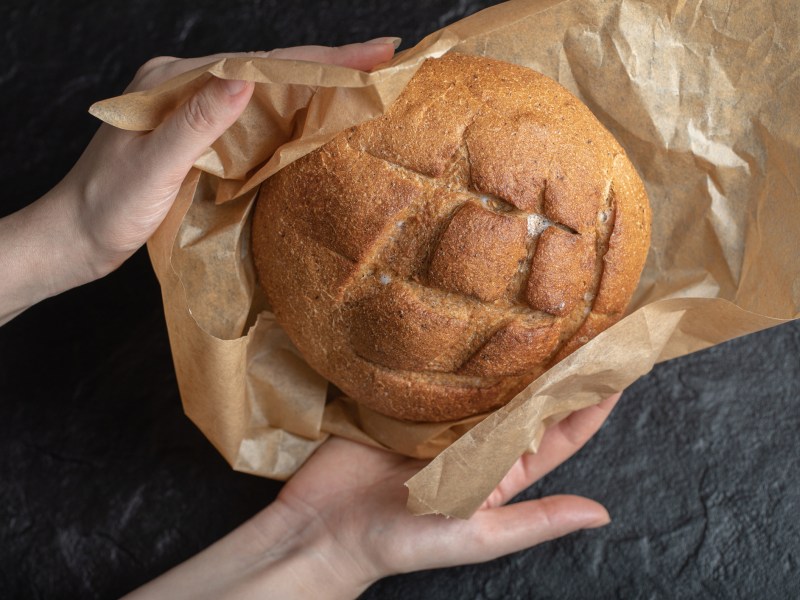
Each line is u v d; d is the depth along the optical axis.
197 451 0.48
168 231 0.37
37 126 0.50
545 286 0.35
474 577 0.47
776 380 0.48
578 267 0.36
